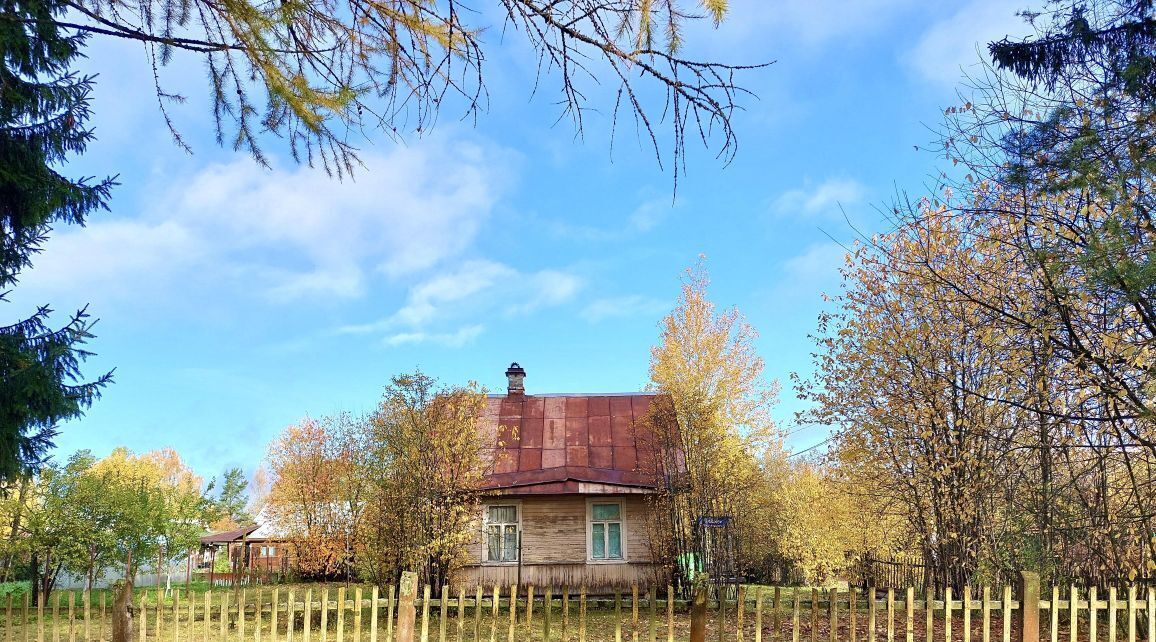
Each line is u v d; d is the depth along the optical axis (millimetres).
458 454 16156
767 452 30047
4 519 17375
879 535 19719
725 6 2990
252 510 57656
